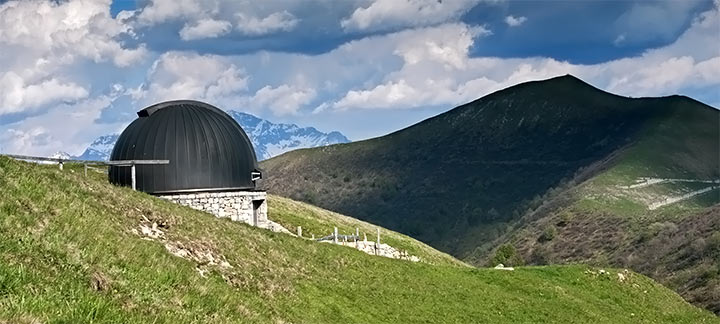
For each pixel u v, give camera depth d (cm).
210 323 1780
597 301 4384
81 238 1964
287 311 2505
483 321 3319
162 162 4197
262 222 4709
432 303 3350
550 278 4591
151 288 1872
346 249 3812
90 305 1455
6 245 1653
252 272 2761
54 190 2395
